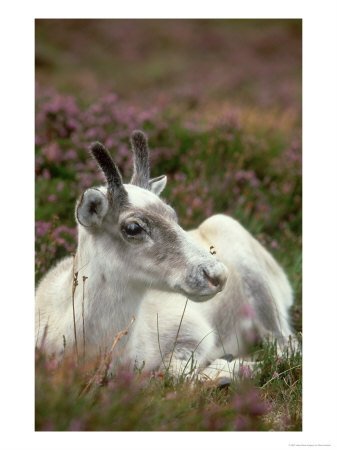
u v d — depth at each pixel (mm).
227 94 18266
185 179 8539
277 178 9414
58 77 18625
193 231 6520
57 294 4918
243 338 5988
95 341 4559
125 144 8945
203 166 8797
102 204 4387
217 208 8367
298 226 8492
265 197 8789
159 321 5375
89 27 25203
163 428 3822
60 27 25000
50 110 9000
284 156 9742
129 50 24547
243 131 10133
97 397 3943
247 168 9492
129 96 16953
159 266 4375
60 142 8727
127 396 3834
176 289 4355
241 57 24234
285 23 28000
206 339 5570
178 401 4031
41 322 4820
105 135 8984
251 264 6004
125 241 4441
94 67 22094
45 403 3730
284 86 19500
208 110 13078
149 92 18016
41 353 4230
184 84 19953
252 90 19203
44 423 3668
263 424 4156
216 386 4645
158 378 4594
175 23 27844
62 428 3646
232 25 28172
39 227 6984
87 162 8414
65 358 4266
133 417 3742
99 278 4543
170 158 9023
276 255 7750
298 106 17031
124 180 8367
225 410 4117
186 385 4371
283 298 6543
